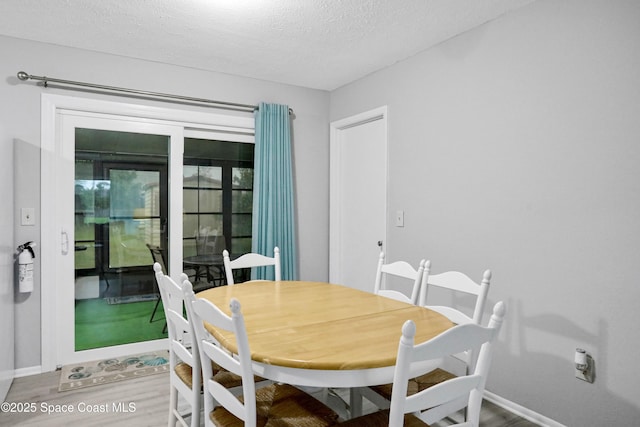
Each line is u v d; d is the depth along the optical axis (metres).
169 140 3.41
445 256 2.87
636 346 1.87
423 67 3.04
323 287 2.49
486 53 2.56
